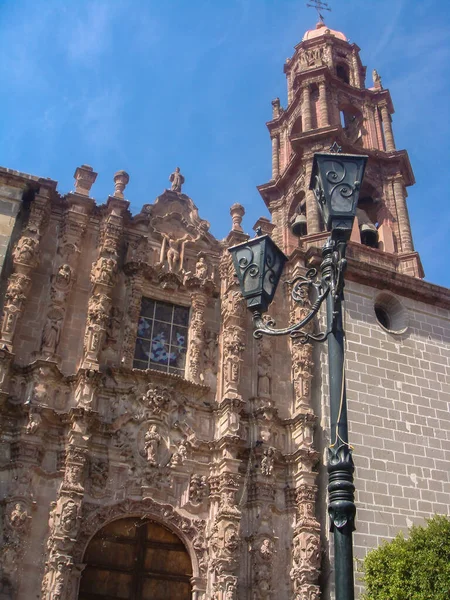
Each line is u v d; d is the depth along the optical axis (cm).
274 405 2214
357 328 2427
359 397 2283
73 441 1861
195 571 1889
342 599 852
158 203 2492
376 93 3478
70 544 1730
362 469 2147
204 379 2209
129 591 1848
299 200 3117
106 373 2061
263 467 2034
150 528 1944
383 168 3169
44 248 2212
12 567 1659
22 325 2047
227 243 2481
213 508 1975
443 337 2609
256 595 1850
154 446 1983
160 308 2303
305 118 3247
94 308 2102
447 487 2259
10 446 1841
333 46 3650
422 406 2388
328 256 1095
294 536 1977
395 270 2758
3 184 2205
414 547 1672
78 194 2309
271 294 1136
